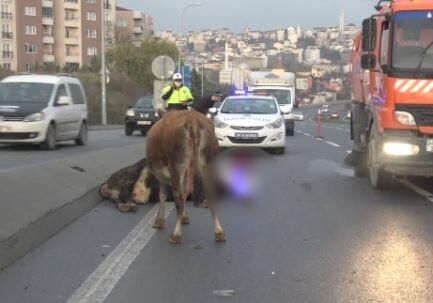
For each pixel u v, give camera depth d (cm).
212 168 749
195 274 615
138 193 973
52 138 1877
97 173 1130
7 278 600
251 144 1716
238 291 562
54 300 539
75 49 11131
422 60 1026
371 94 1197
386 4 1205
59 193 914
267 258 672
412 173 1034
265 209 948
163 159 748
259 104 1883
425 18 1030
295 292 558
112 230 809
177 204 728
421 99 1020
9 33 9975
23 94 1894
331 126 4772
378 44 1122
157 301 537
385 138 1037
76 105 2077
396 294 550
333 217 888
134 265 646
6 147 1944
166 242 744
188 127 715
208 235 780
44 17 10569
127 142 2312
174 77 1128
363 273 614
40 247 718
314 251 700
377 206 973
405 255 680
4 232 674
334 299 538
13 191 827
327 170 1415
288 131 2989
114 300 539
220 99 973
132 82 7588
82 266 641
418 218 880
